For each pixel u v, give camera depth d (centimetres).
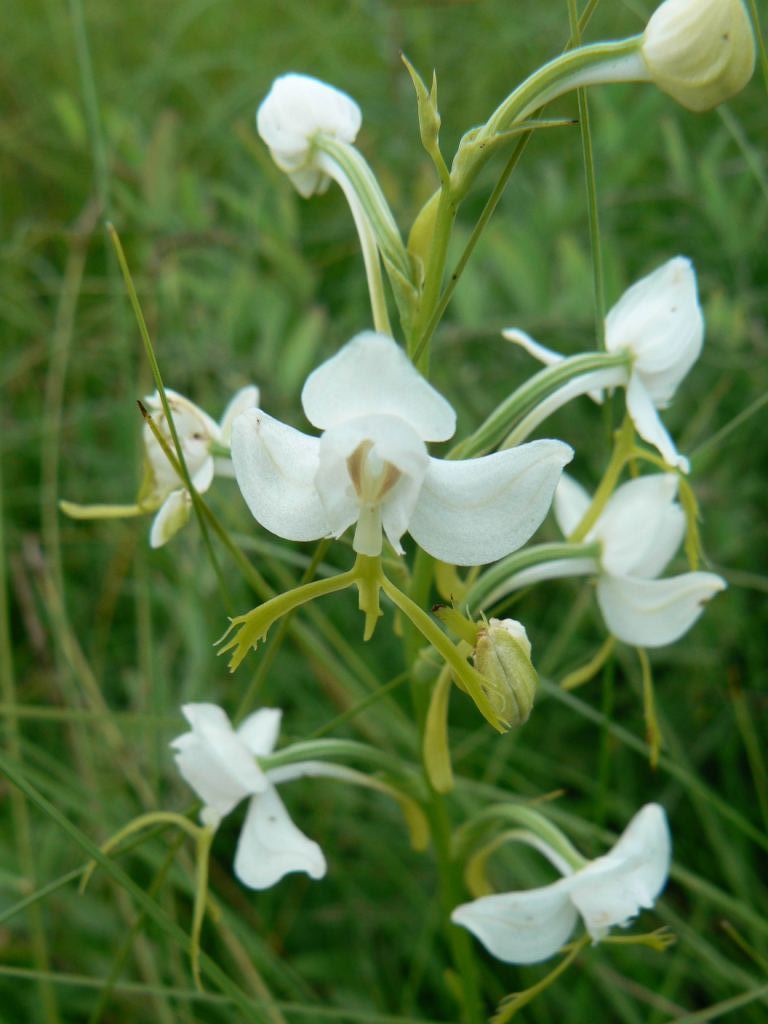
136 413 13
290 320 15
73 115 15
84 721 12
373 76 18
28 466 15
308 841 9
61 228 16
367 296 16
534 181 17
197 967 9
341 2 21
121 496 14
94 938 12
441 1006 12
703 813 12
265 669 10
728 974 11
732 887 12
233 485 14
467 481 7
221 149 18
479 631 8
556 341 15
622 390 13
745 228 14
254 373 14
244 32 20
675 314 9
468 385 14
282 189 15
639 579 10
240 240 15
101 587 15
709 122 17
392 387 7
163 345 15
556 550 9
